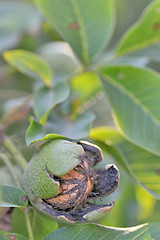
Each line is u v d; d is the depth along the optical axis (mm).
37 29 539
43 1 442
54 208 379
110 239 375
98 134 447
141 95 440
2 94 528
